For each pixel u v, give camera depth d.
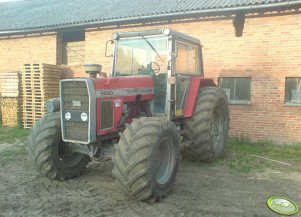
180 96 5.98
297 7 8.29
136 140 4.23
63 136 4.73
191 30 9.70
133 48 5.91
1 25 13.39
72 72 11.88
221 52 9.29
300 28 8.32
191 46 6.45
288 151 7.82
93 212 4.09
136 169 4.14
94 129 4.52
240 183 5.39
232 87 9.27
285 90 8.61
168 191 4.67
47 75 11.01
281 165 6.64
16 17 14.55
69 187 5.01
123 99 4.97
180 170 6.07
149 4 11.33
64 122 4.72
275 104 8.67
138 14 10.17
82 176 5.57
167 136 4.58
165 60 5.61
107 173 5.76
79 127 4.61
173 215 4.04
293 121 8.49
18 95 11.34
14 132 10.12
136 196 4.27
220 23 9.27
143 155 4.16
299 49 8.36
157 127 4.42
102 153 4.84
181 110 5.98
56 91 11.39
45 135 5.00
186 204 4.41
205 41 9.49
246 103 9.00
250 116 8.98
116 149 4.28
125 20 10.44
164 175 4.67
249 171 6.12
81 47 12.48
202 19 9.52
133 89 5.18
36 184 5.14
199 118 6.18
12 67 13.34
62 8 14.45
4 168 6.10
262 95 8.82
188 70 6.34
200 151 6.27
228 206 4.38
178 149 4.88
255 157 7.27
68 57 12.76
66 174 5.28
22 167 6.18
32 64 10.93
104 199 4.53
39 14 14.23
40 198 4.55
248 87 9.08
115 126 4.86
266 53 8.73
